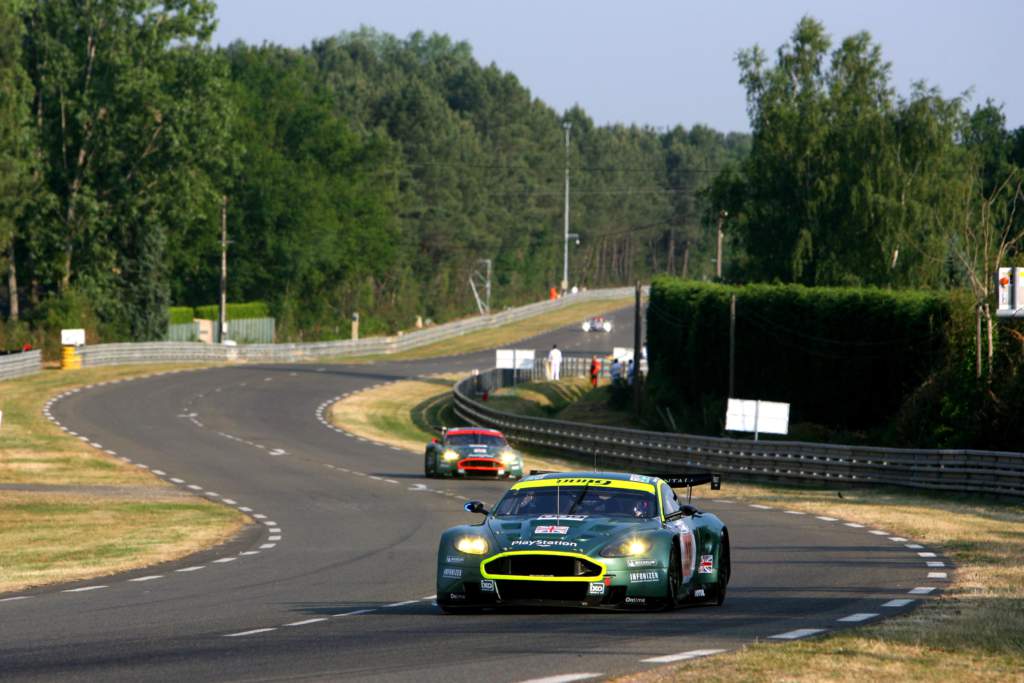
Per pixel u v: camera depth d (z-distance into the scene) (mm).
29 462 135750
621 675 32312
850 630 39938
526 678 32156
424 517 93812
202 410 198625
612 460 151125
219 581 59625
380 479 125062
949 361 138375
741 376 188875
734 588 55562
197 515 95188
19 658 36375
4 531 85125
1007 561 65812
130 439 159875
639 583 43750
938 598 50438
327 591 55281
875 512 96562
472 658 35469
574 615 44562
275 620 45438
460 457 125375
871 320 163375
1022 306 125375
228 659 35812
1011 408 124875
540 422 169125
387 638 39844
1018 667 33656
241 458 144375
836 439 163500
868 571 62000
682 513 47969
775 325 180500
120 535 82812
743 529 85062
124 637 41000
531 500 47750
